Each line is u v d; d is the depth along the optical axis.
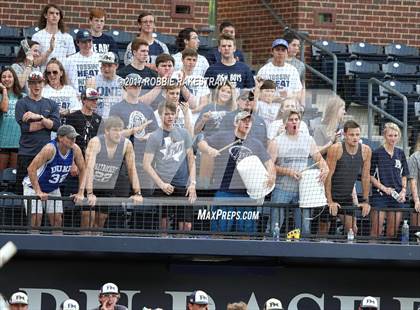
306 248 43.31
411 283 45.09
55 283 43.94
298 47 48.94
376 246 43.59
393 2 57.91
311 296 44.78
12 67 46.16
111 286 42.00
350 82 53.72
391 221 44.88
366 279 44.97
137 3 55.31
